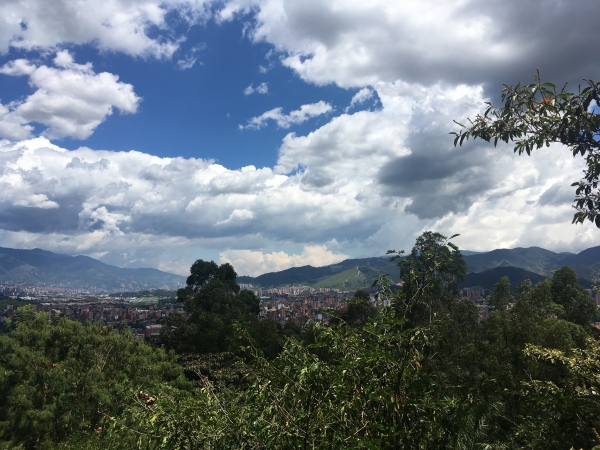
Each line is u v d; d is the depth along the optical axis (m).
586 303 22.64
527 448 3.63
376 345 3.25
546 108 3.56
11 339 11.68
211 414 3.84
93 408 10.49
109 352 13.57
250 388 3.65
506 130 4.04
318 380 3.24
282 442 3.06
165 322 22.38
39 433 9.88
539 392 3.97
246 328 4.16
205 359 17.64
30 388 10.50
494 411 3.63
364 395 3.05
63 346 12.98
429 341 3.37
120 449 5.28
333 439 2.90
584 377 4.12
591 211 3.89
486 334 13.61
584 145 3.56
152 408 4.14
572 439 3.53
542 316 16.69
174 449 3.61
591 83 3.30
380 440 2.78
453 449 3.18
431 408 3.14
